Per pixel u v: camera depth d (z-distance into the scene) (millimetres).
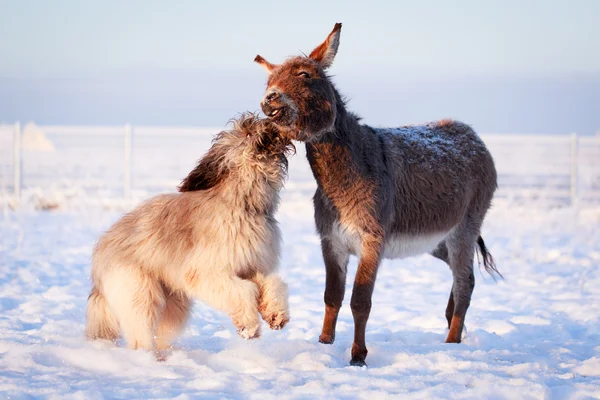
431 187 7344
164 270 6137
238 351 6207
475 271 11867
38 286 9758
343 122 6352
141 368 5539
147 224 6211
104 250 6273
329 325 6816
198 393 4902
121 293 6047
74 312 8172
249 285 5797
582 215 18734
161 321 6434
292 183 23766
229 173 6023
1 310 8219
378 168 6547
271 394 4906
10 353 5793
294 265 12117
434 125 8172
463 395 4922
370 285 6332
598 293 9930
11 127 38750
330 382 5320
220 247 5832
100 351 5891
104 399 4711
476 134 8453
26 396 4691
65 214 17969
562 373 5766
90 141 33594
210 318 8273
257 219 5992
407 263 12680
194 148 31719
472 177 7988
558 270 11883
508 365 5953
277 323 5871
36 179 23766
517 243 14258
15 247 12977
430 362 5988
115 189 21844
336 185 6348
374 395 4902
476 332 7402
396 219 7039
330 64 6457
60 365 5668
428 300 9641
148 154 30047
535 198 21953
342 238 6512
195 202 6109
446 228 7543
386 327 7941
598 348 6762
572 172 21703
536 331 7754
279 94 5832
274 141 5988
